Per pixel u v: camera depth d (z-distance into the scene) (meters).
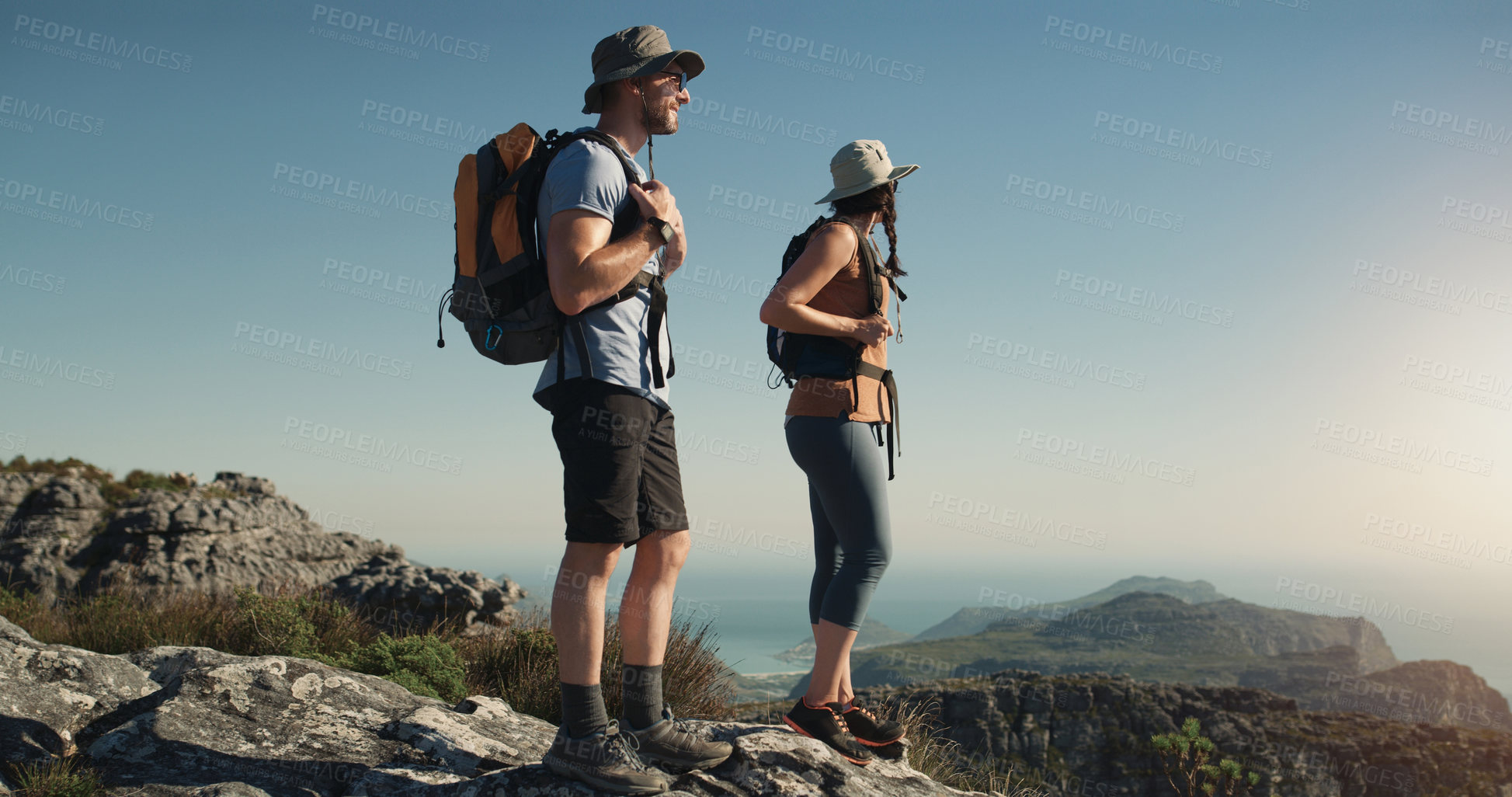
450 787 2.03
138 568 13.22
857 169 2.60
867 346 2.52
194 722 2.38
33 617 8.48
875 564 2.41
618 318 2.00
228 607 8.68
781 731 2.39
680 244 2.26
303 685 2.72
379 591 10.78
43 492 14.68
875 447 2.50
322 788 2.15
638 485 2.02
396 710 2.77
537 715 6.14
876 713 2.74
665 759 2.10
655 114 2.19
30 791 1.95
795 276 2.41
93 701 2.52
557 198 1.90
